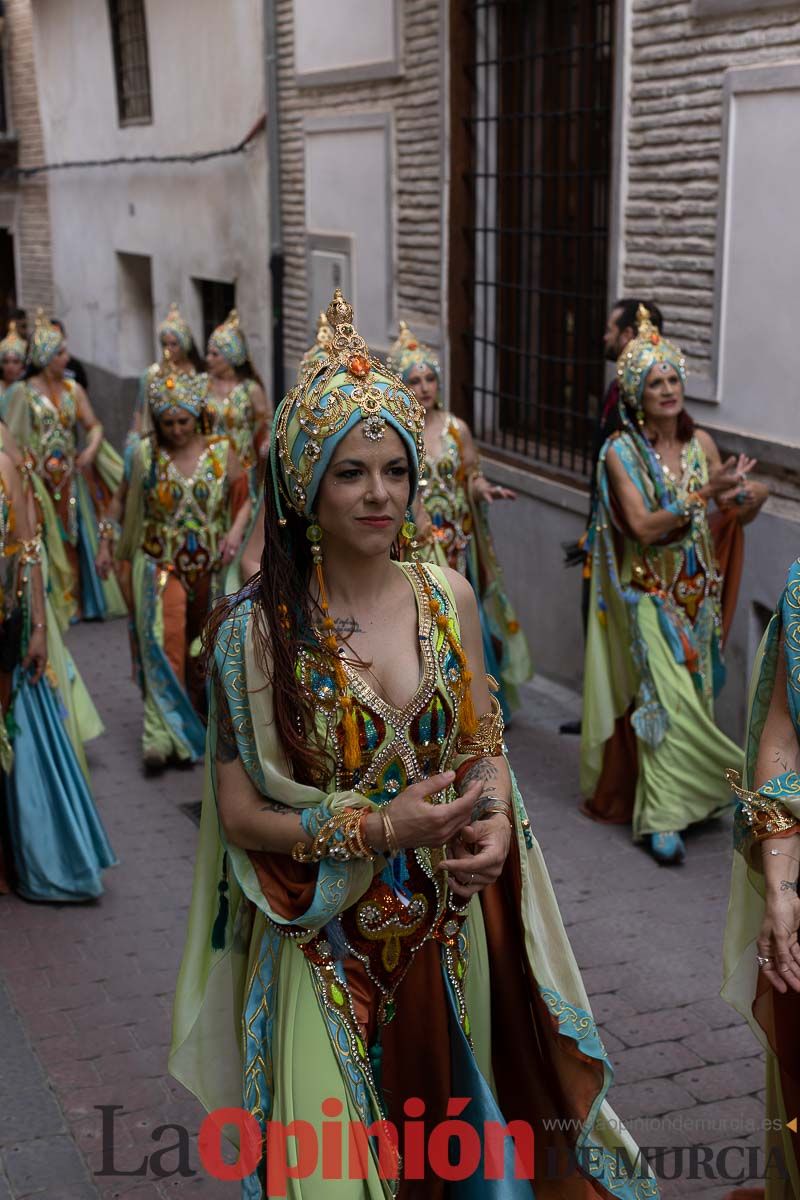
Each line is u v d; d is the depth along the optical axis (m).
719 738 5.21
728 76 5.59
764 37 5.41
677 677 5.21
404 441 2.31
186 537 6.29
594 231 7.13
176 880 5.24
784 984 2.52
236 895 2.65
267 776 2.37
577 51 7.07
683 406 5.52
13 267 18.12
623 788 5.60
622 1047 3.90
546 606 7.59
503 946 2.66
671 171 6.06
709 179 5.84
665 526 5.12
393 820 2.26
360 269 9.30
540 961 2.60
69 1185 3.36
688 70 5.86
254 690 2.38
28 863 5.02
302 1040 2.40
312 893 2.37
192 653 6.23
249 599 2.44
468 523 6.44
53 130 15.55
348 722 2.37
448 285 8.20
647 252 6.30
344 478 2.28
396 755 2.41
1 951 4.68
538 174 7.39
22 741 4.96
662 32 5.99
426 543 6.08
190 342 9.15
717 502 5.16
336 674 2.37
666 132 6.06
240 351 9.09
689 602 5.27
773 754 2.62
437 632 2.44
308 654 2.38
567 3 7.15
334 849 2.29
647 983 4.27
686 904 4.85
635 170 6.31
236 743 2.43
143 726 7.11
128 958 4.61
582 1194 2.70
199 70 11.64
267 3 10.09
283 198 10.43
